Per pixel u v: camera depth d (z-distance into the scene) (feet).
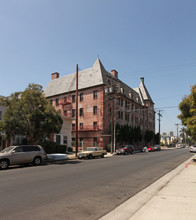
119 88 144.36
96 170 42.80
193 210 17.16
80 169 44.39
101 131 122.52
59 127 63.36
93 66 142.82
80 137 132.16
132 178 34.17
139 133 160.66
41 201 20.71
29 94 61.05
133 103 173.37
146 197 22.74
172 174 39.04
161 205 18.66
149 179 33.55
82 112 136.15
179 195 22.31
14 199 21.36
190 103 57.41
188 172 39.75
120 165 52.19
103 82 128.98
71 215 16.96
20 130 59.21
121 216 16.80
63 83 157.48
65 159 70.03
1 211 17.74
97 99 129.59
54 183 29.45
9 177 34.55
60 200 21.11
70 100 145.28
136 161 63.46
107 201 21.03
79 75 148.25
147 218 15.44
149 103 214.90
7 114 58.75
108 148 120.88
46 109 60.64
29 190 25.21
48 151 87.10
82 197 22.33
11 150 49.57
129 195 23.47
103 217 16.57
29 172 40.34
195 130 52.75
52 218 16.22
